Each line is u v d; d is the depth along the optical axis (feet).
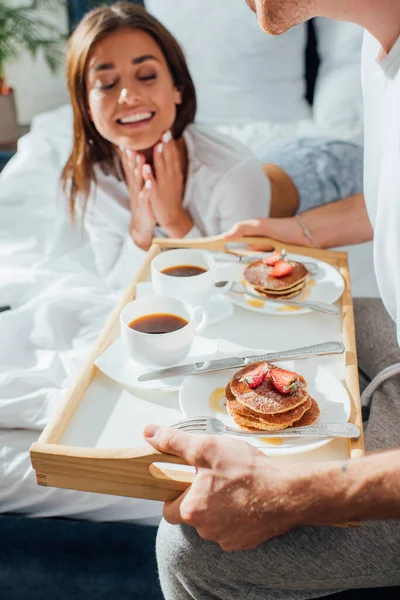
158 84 4.71
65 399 2.73
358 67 7.61
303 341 3.20
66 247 5.69
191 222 5.19
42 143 6.72
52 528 3.66
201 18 7.68
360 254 5.41
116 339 3.14
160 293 3.36
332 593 2.86
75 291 4.88
